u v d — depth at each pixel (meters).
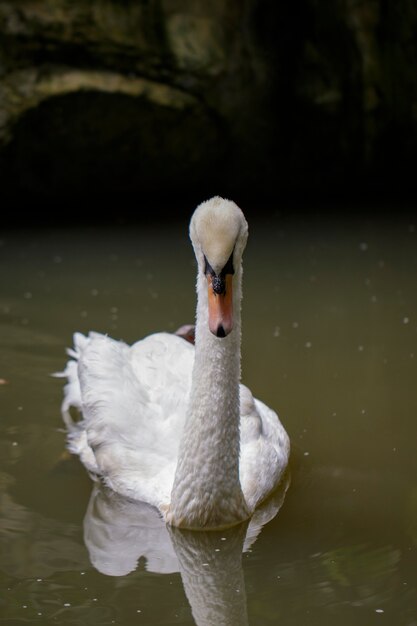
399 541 7.53
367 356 11.33
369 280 14.27
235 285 7.44
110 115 18.52
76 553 7.42
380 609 6.58
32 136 18.25
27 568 7.19
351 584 6.91
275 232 17.28
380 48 19.97
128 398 8.70
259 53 19.55
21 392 10.24
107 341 9.32
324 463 8.91
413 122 20.25
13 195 18.73
